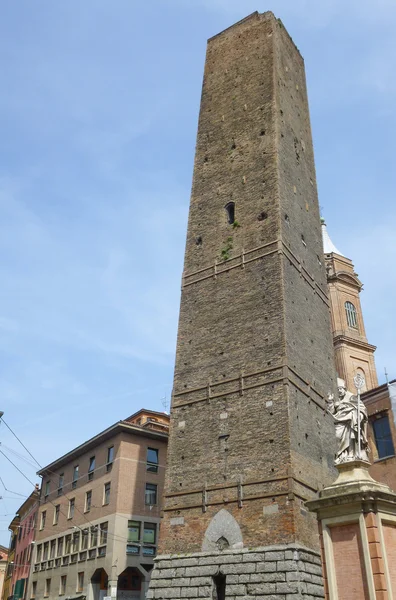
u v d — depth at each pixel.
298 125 49.94
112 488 51.88
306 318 39.34
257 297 37.84
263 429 32.97
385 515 18.58
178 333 40.78
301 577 27.77
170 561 32.72
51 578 57.38
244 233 41.22
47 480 66.25
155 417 71.81
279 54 50.41
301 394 34.94
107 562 48.50
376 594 17.20
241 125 47.09
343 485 19.41
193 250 43.84
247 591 28.84
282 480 30.67
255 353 35.88
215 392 36.47
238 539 30.77
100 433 55.62
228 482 32.81
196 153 48.84
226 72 51.88
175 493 34.88
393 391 43.47
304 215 44.91
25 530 73.06
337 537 19.02
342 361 69.75
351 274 77.50
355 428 20.83
